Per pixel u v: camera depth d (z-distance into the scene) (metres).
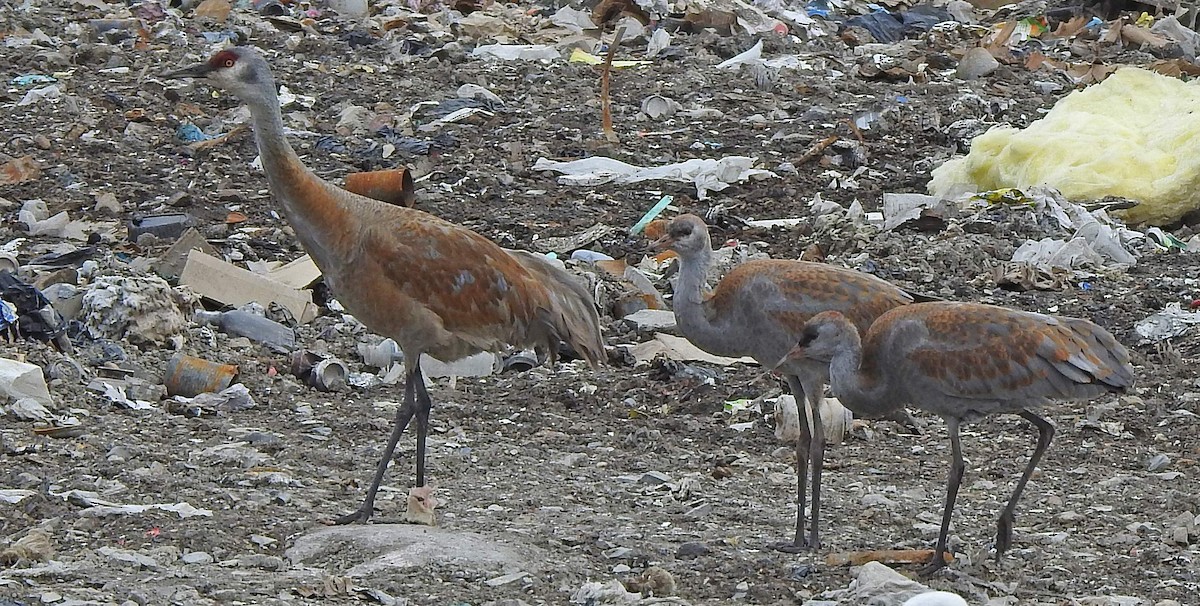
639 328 15.62
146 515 9.89
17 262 16.05
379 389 13.90
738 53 28.97
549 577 9.02
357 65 26.83
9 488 10.38
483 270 10.45
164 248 17.28
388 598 8.45
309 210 10.30
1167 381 14.29
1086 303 16.58
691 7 31.33
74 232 17.80
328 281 10.59
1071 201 19.67
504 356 14.68
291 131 22.66
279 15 30.25
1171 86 21.73
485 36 29.44
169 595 8.27
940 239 18.45
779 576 9.34
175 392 13.41
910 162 22.27
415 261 10.28
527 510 10.57
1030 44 30.52
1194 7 33.03
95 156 21.11
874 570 9.00
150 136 22.22
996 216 19.11
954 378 9.48
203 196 19.59
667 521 10.51
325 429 12.56
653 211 19.47
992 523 10.69
